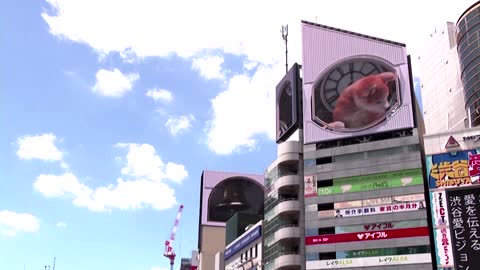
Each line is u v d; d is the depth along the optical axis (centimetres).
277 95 10225
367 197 8238
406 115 8531
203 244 13512
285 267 8512
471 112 10931
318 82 9331
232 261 11000
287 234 8625
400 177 8156
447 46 13288
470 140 7719
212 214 14000
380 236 7938
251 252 10075
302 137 9281
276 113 10138
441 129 12875
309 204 8562
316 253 8206
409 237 7762
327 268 8062
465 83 11256
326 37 9569
